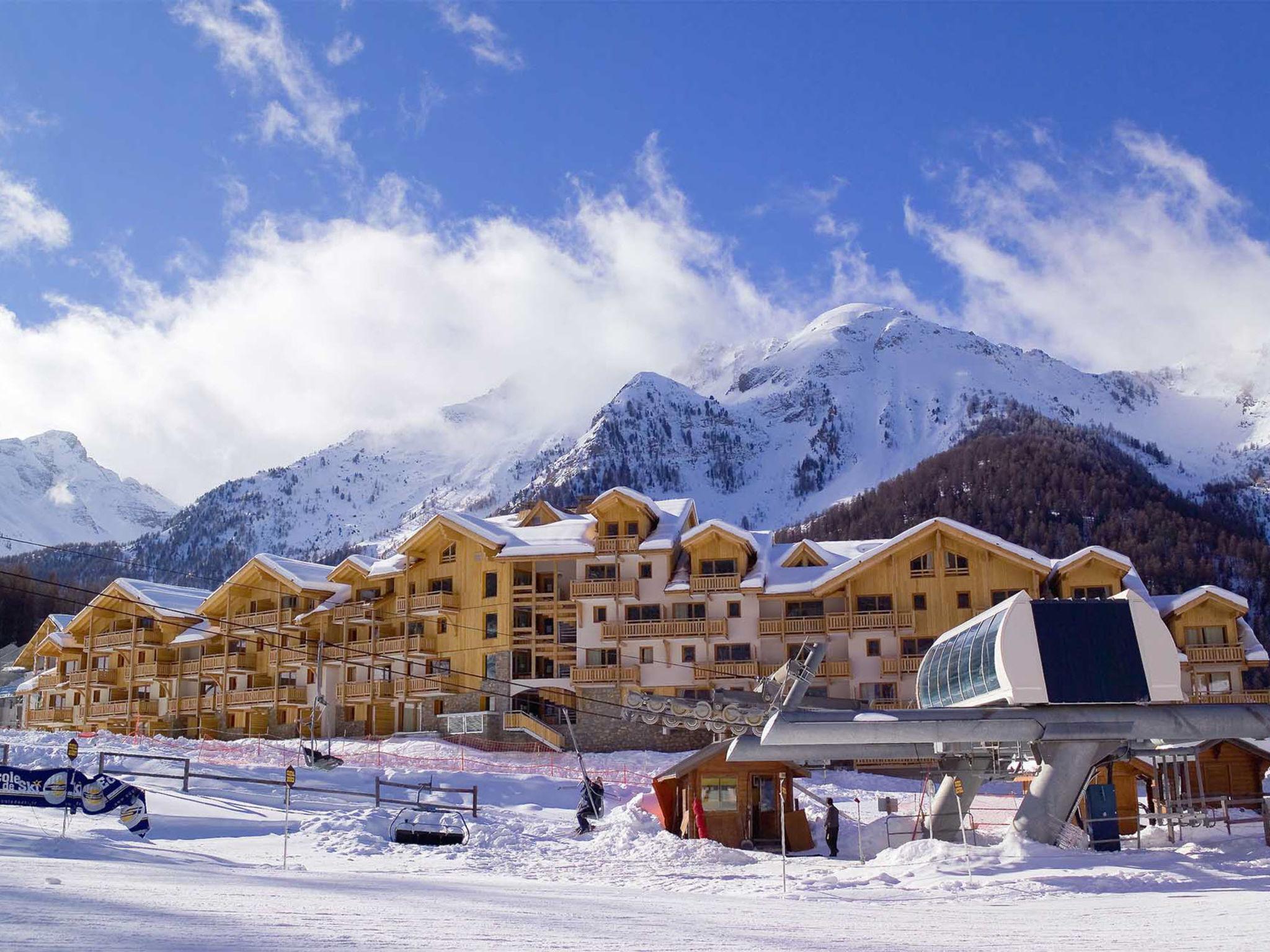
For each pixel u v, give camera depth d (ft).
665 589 272.51
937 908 72.64
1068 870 94.84
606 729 266.36
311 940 48.21
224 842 113.09
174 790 144.56
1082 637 114.01
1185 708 113.60
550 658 279.49
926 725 112.98
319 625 304.71
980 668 118.93
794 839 129.39
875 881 91.76
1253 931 58.54
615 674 264.72
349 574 307.99
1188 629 255.29
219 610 326.85
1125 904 74.08
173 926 50.14
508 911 63.57
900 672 254.47
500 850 114.21
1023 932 59.06
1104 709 113.39
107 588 342.44
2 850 86.22
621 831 124.67
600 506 276.82
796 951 50.42
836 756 121.60
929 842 108.88
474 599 284.20
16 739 197.77
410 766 214.28
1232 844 113.29
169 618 328.29
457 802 164.14
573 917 62.08
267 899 63.41
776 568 276.00
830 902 77.66
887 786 210.38
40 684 362.74
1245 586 625.82
